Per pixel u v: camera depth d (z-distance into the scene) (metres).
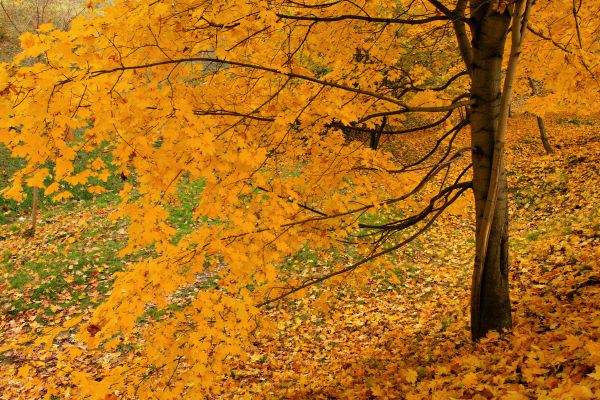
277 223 2.76
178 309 7.50
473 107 3.64
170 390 2.54
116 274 2.83
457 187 3.80
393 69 4.38
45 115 1.98
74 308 7.81
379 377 4.10
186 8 2.34
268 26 2.56
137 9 2.09
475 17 3.52
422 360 4.21
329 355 5.68
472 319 3.74
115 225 10.84
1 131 1.99
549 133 17.31
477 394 2.55
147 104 2.18
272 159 3.04
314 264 8.76
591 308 3.62
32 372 5.99
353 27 3.85
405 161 16.28
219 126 2.70
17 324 7.36
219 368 2.63
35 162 2.07
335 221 3.49
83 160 13.58
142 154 2.31
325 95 3.26
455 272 7.71
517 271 6.26
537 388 2.32
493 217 3.54
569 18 4.32
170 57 2.31
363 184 3.51
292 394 4.43
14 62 1.91
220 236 2.92
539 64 4.83
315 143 3.50
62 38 1.95
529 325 3.68
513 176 12.91
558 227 7.71
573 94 4.95
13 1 13.42
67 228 10.74
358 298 7.42
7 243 10.11
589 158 11.95
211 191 2.58
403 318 6.32
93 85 2.06
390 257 8.85
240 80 2.93
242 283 2.92
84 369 6.00
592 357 2.31
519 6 2.78
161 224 2.63
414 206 4.36
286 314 7.20
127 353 6.34
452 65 8.37
